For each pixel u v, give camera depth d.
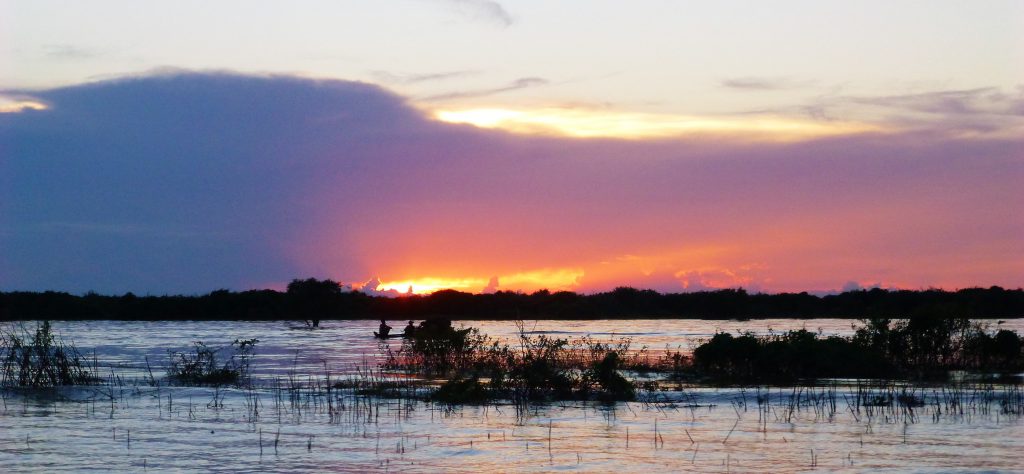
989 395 28.50
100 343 64.56
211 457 20.45
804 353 35.94
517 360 36.44
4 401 29.33
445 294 146.12
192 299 133.62
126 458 20.42
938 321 38.38
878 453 20.47
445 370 39.78
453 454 20.59
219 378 35.66
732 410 26.97
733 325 100.12
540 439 22.34
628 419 25.44
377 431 23.62
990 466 19.16
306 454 20.70
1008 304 102.06
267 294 138.12
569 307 139.75
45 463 19.95
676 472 18.77
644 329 93.19
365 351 55.84
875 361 36.50
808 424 24.34
